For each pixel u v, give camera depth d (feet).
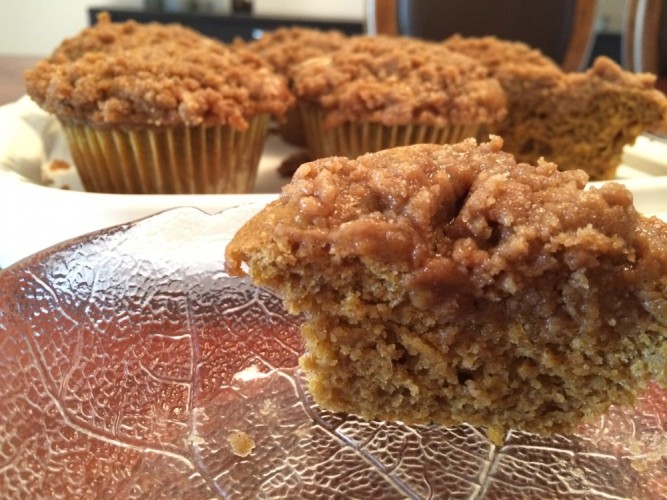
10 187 0.52
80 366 0.36
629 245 0.32
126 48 0.67
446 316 0.34
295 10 1.97
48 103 0.62
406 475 0.33
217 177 0.67
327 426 0.36
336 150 0.74
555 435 0.37
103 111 0.60
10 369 0.32
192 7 1.89
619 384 0.35
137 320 0.41
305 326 0.36
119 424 0.34
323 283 0.34
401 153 0.37
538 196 0.33
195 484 0.32
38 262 0.37
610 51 1.80
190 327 0.42
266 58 0.81
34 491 0.29
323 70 0.73
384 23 1.19
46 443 0.31
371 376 0.36
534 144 0.78
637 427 0.37
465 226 0.33
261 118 0.69
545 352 0.34
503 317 0.34
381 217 0.33
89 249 0.40
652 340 0.33
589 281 0.32
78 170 0.67
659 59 1.26
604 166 0.76
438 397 0.37
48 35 1.94
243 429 0.36
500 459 0.35
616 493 0.32
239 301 0.44
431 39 1.17
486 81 0.72
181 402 0.37
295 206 0.34
